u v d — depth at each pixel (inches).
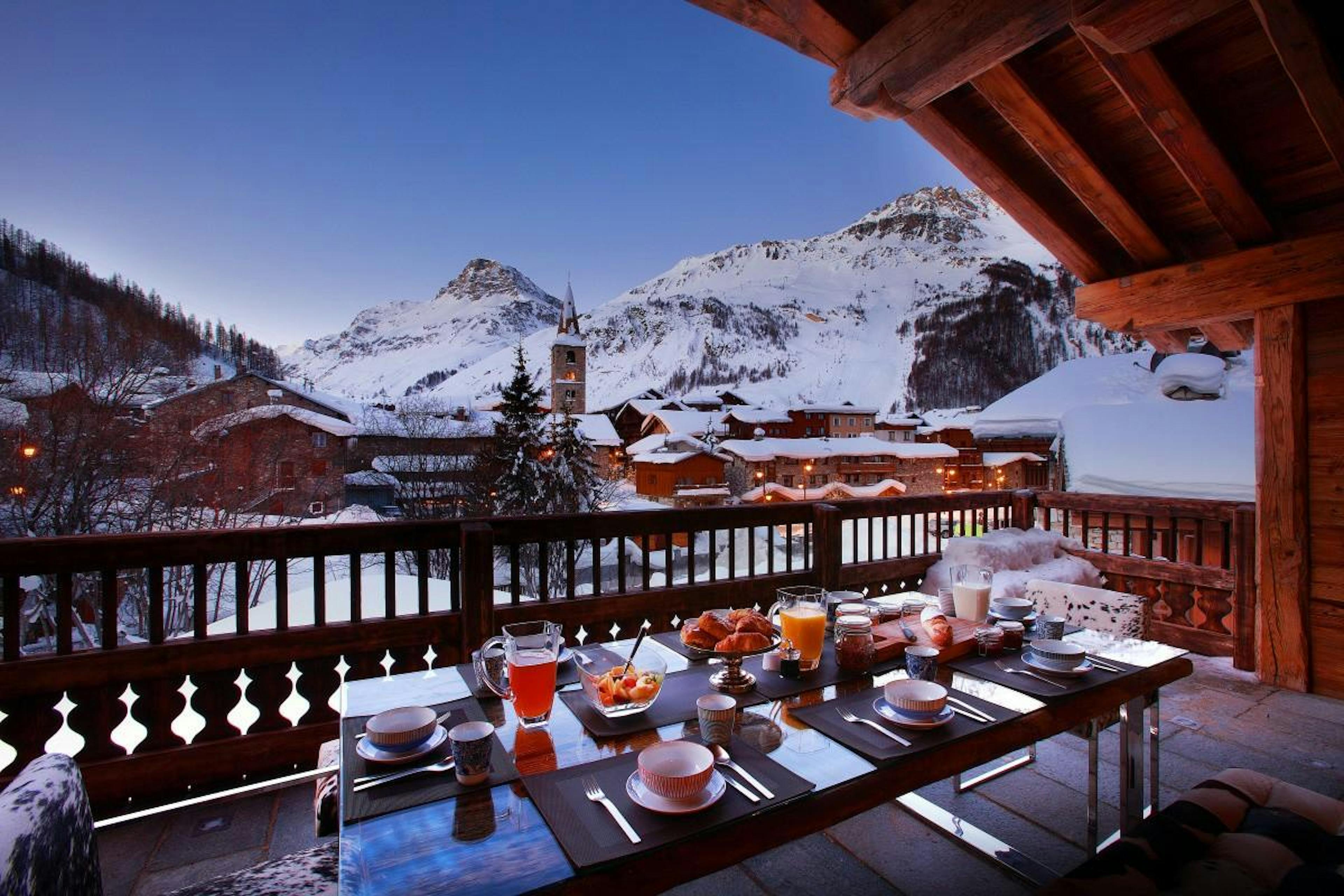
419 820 43.2
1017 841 86.0
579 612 123.1
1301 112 117.3
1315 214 137.0
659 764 46.8
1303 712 130.5
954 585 91.5
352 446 1144.8
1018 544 177.0
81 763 91.0
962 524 190.1
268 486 714.2
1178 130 116.0
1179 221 150.8
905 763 51.4
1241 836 54.2
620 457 1962.4
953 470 1760.6
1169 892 49.0
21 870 32.4
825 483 1665.8
